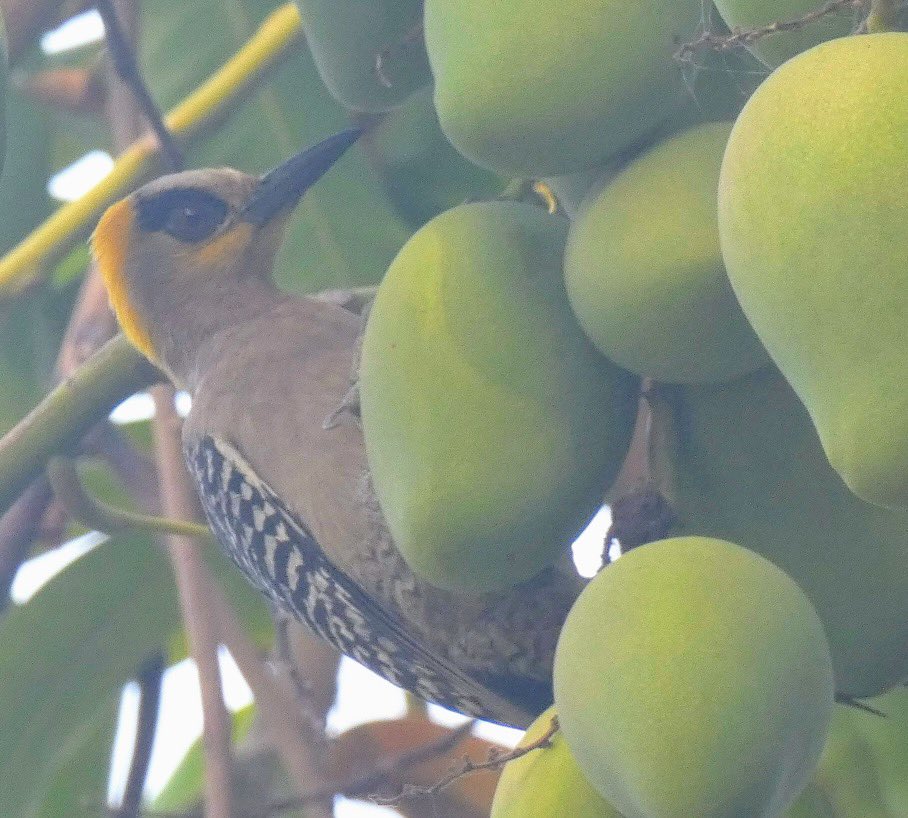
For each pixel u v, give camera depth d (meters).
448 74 3.87
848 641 4.20
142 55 8.23
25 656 7.61
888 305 3.03
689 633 3.40
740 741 3.33
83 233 7.11
